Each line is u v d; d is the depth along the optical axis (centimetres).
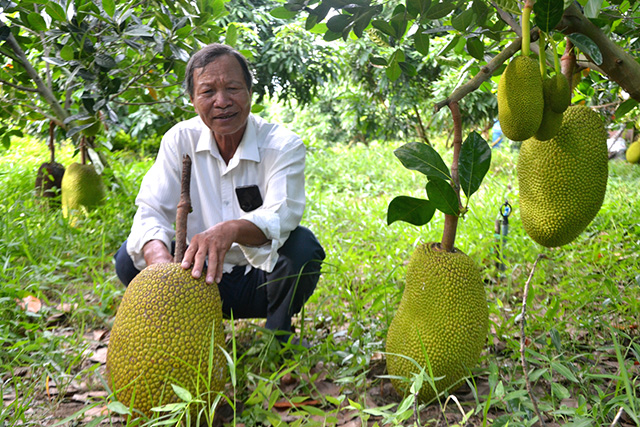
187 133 216
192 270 162
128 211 407
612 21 204
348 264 314
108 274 319
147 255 191
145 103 378
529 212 177
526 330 221
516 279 292
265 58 663
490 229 379
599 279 265
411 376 170
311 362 205
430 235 373
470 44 191
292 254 208
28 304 258
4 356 205
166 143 216
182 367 150
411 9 169
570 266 300
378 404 185
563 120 167
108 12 287
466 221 401
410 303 172
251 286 219
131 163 611
